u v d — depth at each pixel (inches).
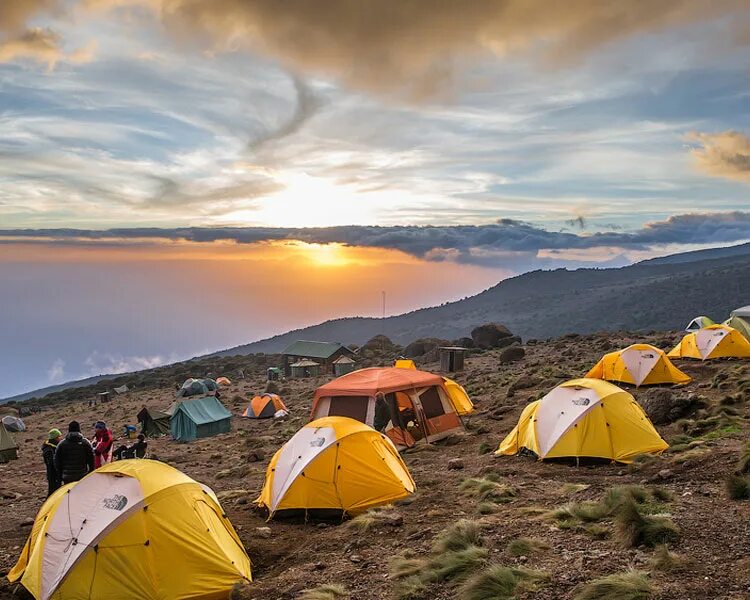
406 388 888.3
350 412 861.8
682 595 280.4
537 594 306.7
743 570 298.2
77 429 566.3
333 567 402.6
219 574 386.6
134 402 2551.7
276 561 443.2
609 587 292.2
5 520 645.3
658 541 349.4
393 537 448.8
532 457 686.5
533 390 1233.4
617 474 573.3
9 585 413.4
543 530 404.2
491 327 2787.9
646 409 810.2
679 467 527.8
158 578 372.2
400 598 334.3
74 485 428.5
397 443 860.6
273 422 1533.0
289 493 541.3
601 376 1160.2
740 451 536.7
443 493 544.1
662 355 1098.1
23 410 2768.2
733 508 394.6
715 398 866.8
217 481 810.8
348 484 538.6
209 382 2524.6
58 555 384.5
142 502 389.1
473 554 364.2
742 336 1274.6
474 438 882.1
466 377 1798.7
